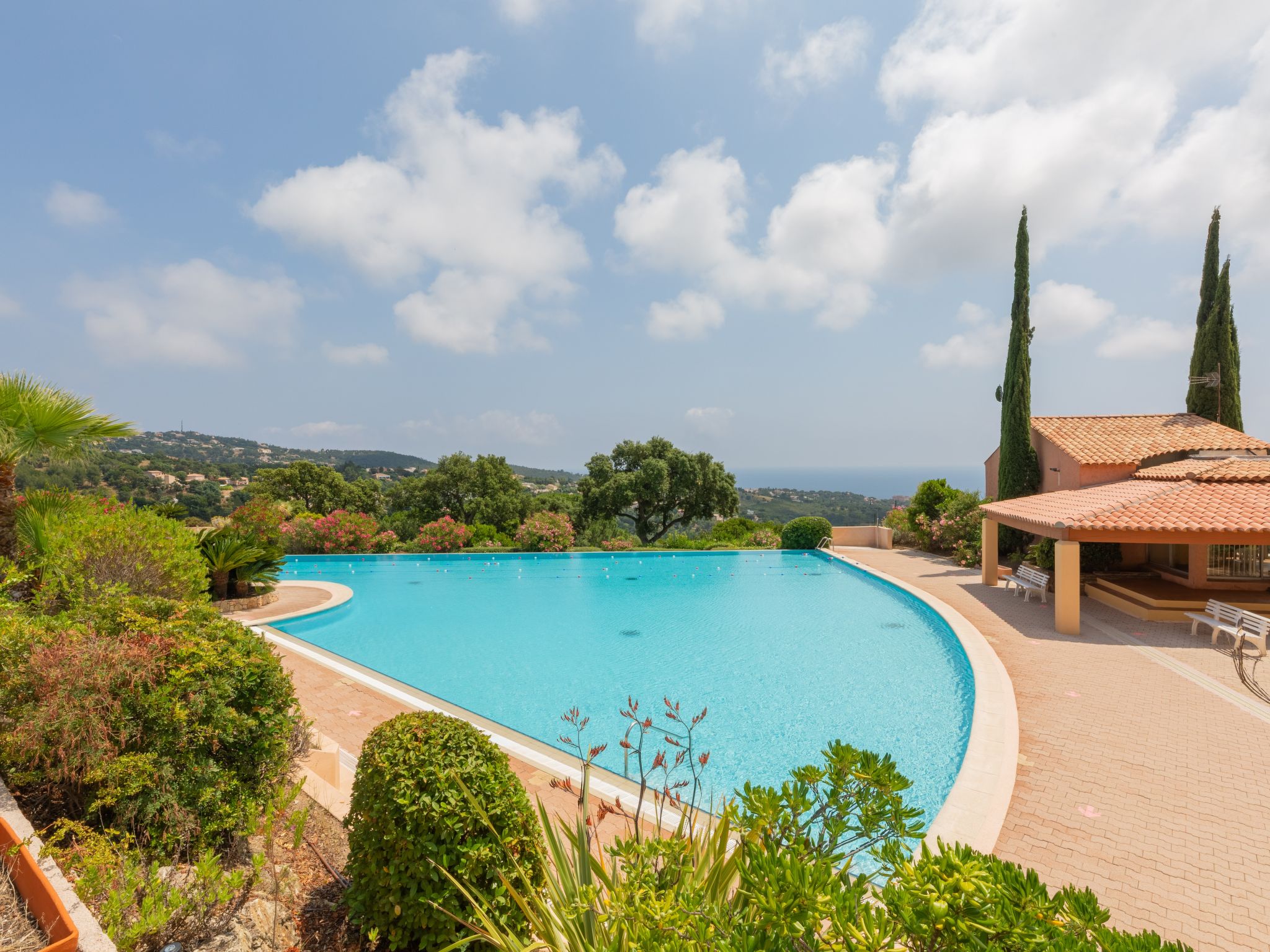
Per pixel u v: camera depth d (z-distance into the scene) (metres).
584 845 3.18
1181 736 6.85
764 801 2.55
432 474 35.78
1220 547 13.96
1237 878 4.40
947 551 23.08
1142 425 20.02
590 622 14.34
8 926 2.62
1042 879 4.44
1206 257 22.02
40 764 3.88
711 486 38.53
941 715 8.38
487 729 7.57
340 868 4.10
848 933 1.71
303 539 24.41
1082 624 12.11
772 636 12.85
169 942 2.85
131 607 4.89
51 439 8.73
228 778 4.14
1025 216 21.06
